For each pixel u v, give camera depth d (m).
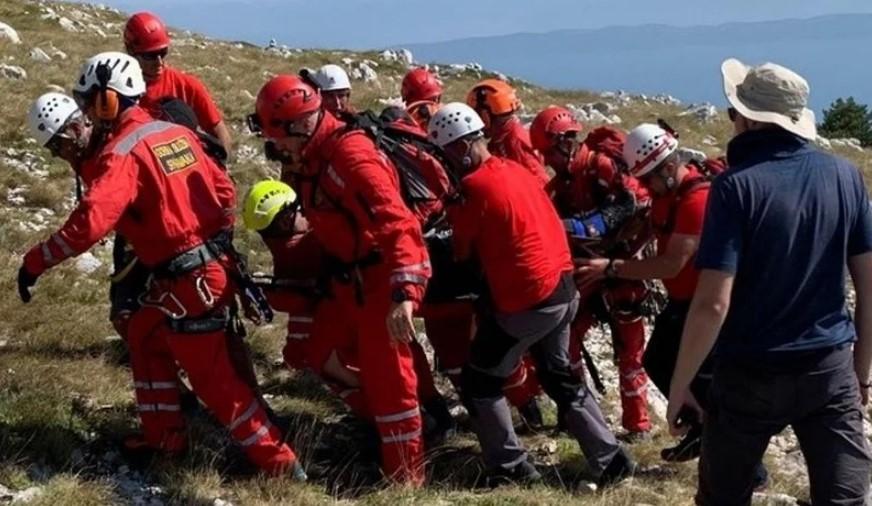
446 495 6.27
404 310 5.78
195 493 5.97
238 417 6.10
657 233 6.64
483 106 8.16
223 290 6.02
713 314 4.58
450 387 8.48
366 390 6.36
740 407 4.83
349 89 8.67
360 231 5.96
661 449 7.62
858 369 4.89
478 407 6.60
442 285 6.95
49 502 5.54
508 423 6.63
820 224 4.64
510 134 8.21
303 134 5.88
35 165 13.08
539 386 7.75
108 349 8.01
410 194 6.37
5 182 12.06
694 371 4.64
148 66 8.23
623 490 6.60
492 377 6.54
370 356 6.23
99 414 6.82
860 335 4.84
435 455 7.11
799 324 4.68
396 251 5.79
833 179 4.68
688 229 6.34
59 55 22.03
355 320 6.25
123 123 5.89
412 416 6.34
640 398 7.87
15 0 30.22
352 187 5.82
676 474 7.18
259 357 8.50
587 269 6.73
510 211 6.19
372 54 33.84
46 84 17.89
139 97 6.02
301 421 7.40
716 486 5.07
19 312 8.41
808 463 4.90
